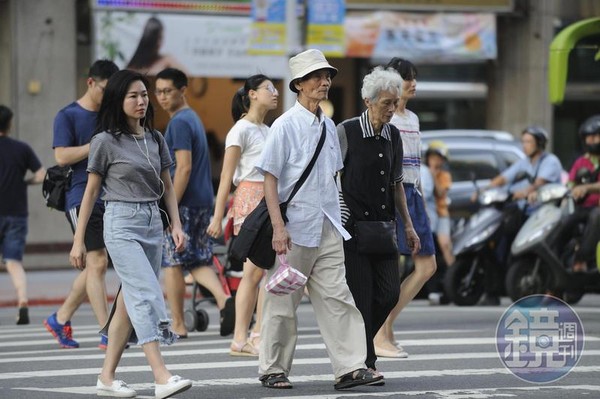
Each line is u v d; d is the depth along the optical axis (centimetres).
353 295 2212
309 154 2131
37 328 3528
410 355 2667
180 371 2458
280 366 2219
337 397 2103
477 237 3869
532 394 2148
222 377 2372
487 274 3941
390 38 6116
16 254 3691
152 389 2227
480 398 2102
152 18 5678
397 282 2261
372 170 2227
